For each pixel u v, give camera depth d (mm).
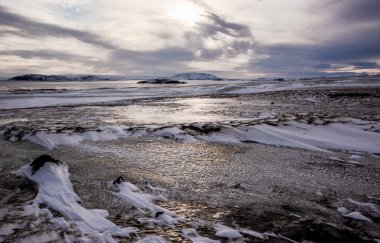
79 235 4449
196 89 58250
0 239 4250
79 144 11328
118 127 13977
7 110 24797
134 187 6629
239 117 19297
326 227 4938
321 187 6836
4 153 9750
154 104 29609
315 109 22609
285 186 6891
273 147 11008
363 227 4957
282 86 52000
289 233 4727
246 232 4719
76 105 29281
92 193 6312
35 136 11766
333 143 11188
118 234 4508
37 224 4762
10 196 6066
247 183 7090
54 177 6848
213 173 7859
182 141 12016
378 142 11266
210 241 4406
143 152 10172
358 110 21359
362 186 6922
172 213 5371
